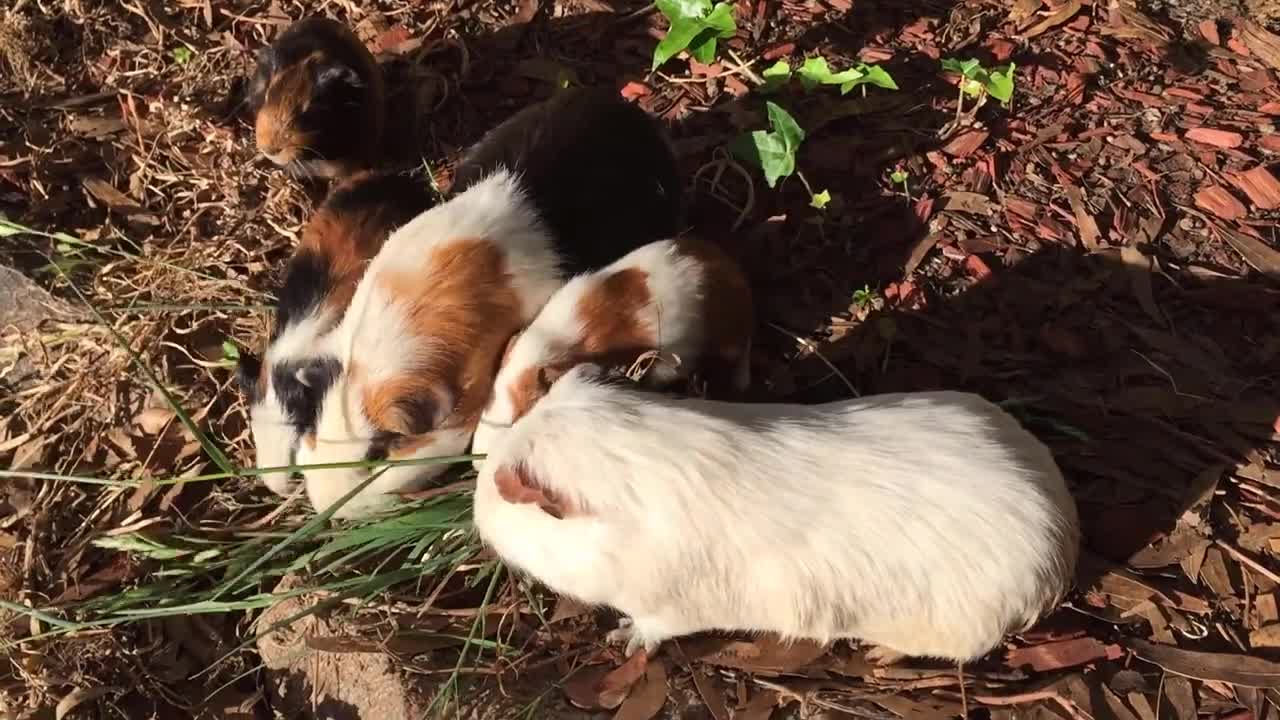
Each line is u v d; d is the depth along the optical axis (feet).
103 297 2.69
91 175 2.88
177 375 2.60
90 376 2.59
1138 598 2.20
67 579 2.37
